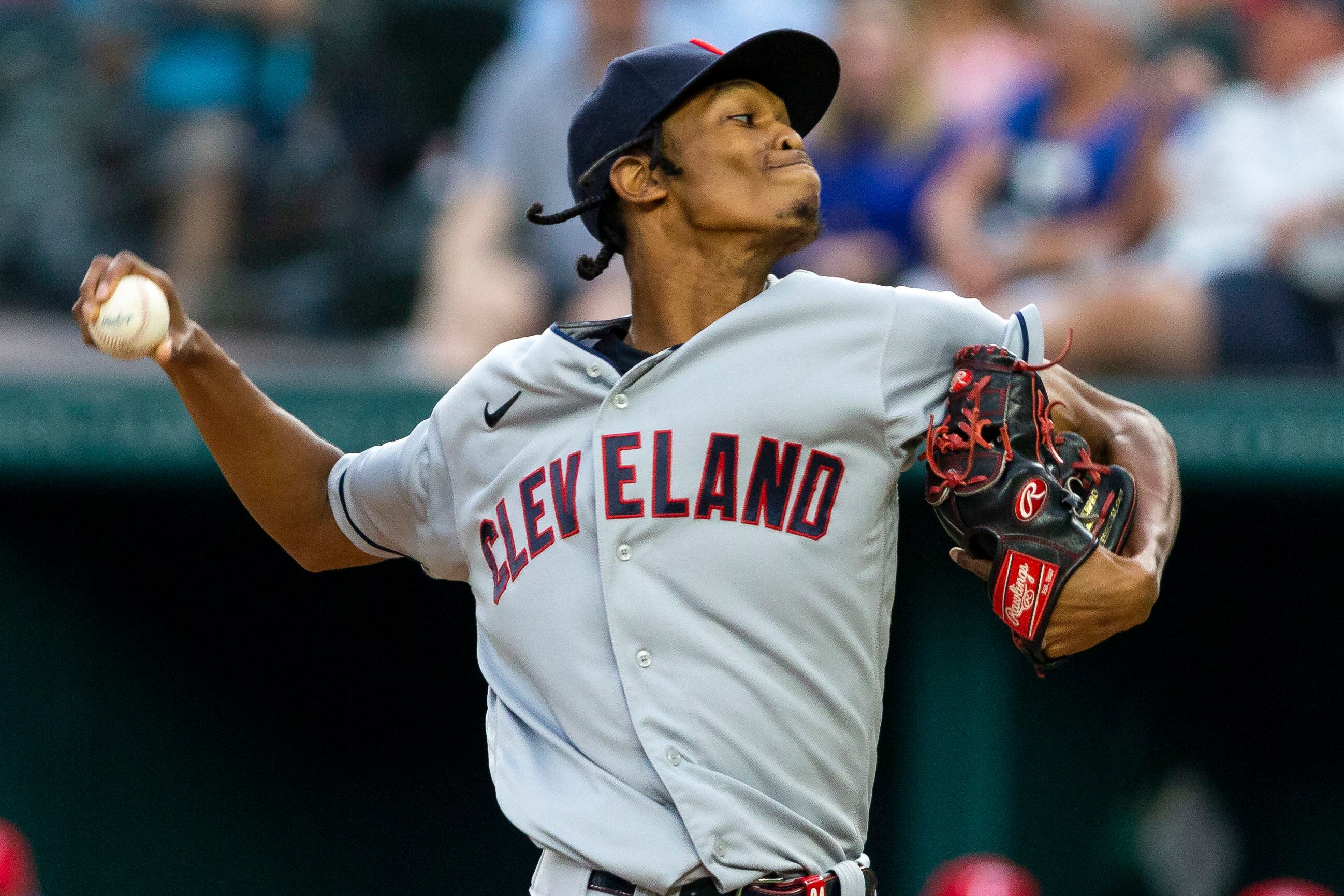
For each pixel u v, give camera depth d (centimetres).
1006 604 884
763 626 881
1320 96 2384
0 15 2755
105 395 2062
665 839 868
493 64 2745
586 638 897
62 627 2288
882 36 2538
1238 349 2295
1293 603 2409
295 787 2417
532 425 943
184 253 2677
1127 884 2345
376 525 1039
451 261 2564
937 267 2492
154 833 2330
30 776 2253
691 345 902
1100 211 2441
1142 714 2392
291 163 2706
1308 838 2400
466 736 2466
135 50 2733
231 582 2388
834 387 891
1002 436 885
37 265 2684
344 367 2534
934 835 2117
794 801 885
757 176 912
